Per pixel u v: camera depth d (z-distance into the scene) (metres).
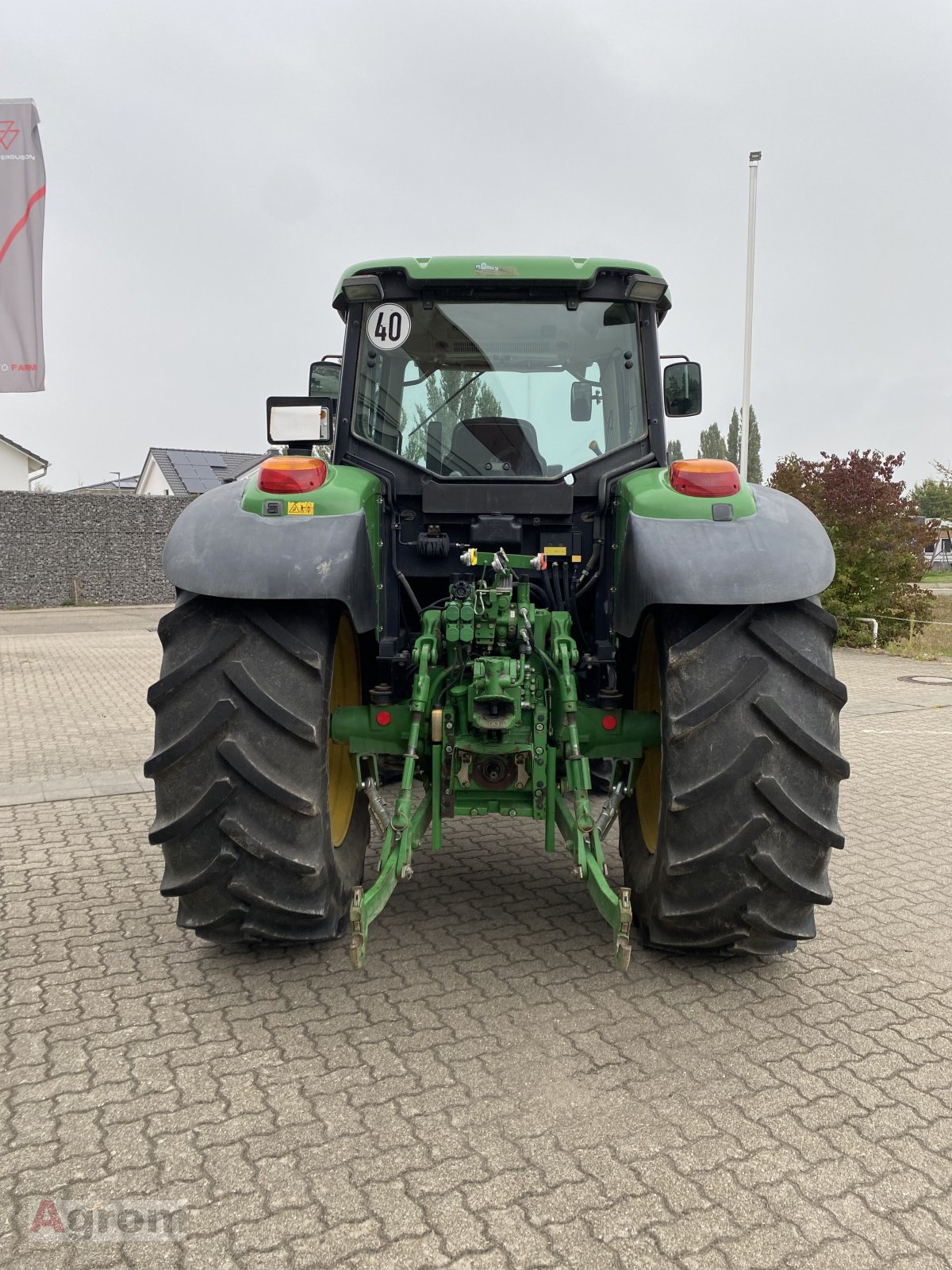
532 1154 2.11
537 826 4.82
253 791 2.69
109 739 7.22
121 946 3.26
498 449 3.58
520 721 3.04
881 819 5.00
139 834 4.67
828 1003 2.87
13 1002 2.85
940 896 3.84
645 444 3.59
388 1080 2.41
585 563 3.53
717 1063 2.51
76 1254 1.81
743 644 2.69
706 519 2.78
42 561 24.16
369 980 2.98
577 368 3.60
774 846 2.68
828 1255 1.82
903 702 9.02
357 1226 1.89
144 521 24.88
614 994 2.90
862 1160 2.11
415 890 3.83
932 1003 2.88
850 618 13.92
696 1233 1.88
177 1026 2.69
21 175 10.21
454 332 3.58
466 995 2.88
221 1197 1.97
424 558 3.53
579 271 3.47
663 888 2.81
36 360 10.41
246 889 2.74
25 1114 2.27
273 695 2.69
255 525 2.76
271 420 3.17
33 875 4.04
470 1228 1.88
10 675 10.89
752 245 16.33
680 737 2.67
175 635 2.78
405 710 3.12
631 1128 2.21
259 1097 2.33
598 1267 1.79
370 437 3.58
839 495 13.62
